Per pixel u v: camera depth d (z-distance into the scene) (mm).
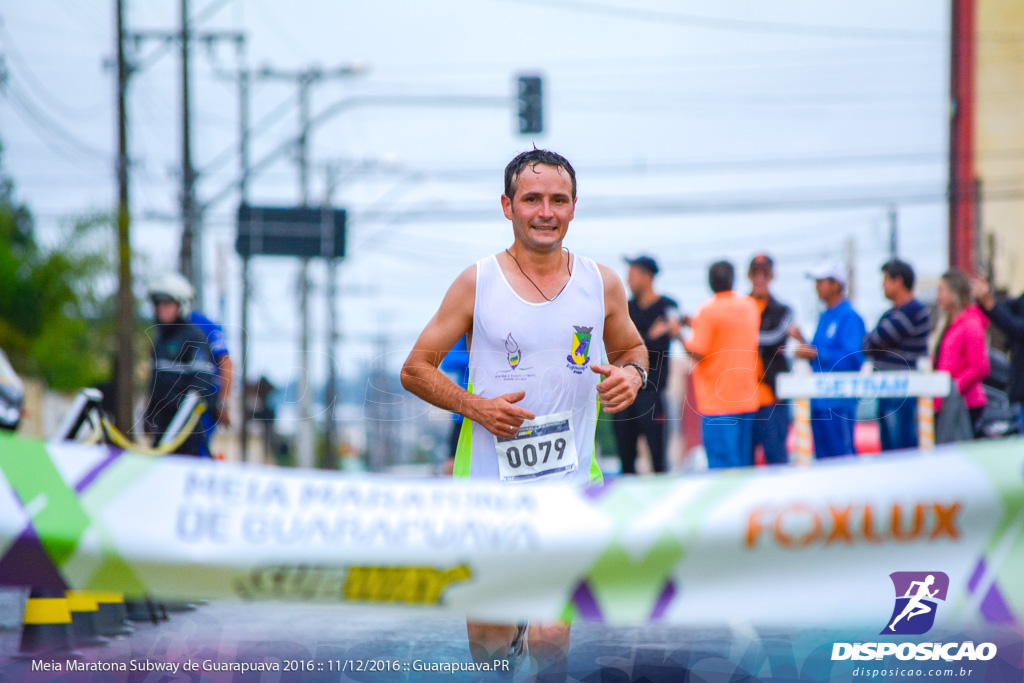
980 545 8109
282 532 8086
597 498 8180
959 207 72500
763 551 8109
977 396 18672
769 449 18078
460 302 9516
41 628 11352
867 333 18578
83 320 75375
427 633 11961
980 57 73750
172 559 8039
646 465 18562
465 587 8133
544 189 9273
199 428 16984
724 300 17391
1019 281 69438
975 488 8094
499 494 8188
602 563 8117
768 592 8086
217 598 8078
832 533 8094
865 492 8102
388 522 8117
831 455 18344
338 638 11781
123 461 8086
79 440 13469
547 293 9469
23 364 74125
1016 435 18797
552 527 8125
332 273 74688
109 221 72375
